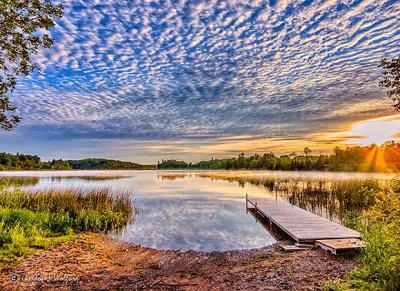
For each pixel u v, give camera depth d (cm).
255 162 12444
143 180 5712
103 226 1486
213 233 1376
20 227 1159
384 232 523
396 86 952
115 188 3550
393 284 478
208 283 695
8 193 1784
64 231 1296
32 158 12312
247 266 826
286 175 6147
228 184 4528
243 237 1295
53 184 3966
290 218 1380
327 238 996
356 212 1620
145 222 1617
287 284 636
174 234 1350
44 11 859
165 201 2470
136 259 952
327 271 698
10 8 807
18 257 873
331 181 3681
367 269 557
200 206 2202
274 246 1061
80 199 1830
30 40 879
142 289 662
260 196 2766
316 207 1972
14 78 928
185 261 927
